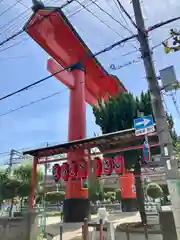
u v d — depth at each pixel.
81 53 18.02
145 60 6.71
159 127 5.91
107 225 8.05
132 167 10.98
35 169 12.12
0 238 7.93
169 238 6.20
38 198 24.16
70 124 17.92
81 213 15.30
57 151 11.99
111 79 21.56
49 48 16.41
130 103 11.26
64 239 9.91
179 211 5.08
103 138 10.23
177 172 5.35
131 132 9.48
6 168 14.18
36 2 7.64
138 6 7.33
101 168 10.69
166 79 6.27
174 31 6.36
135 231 7.50
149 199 27.55
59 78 17.34
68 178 11.70
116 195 30.83
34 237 8.24
